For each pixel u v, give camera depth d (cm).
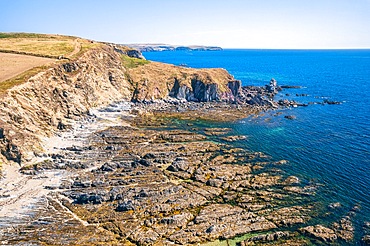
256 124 11125
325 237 5247
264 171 7456
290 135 9988
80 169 7338
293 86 18962
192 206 6019
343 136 9894
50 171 7188
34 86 9619
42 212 5731
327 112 12962
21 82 9331
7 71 10250
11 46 13512
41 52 12738
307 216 5819
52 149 8188
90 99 11844
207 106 13575
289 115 12362
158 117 11838
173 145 8806
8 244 4866
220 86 14825
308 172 7444
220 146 8881
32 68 10569
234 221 5603
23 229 5256
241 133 10112
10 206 5878
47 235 5112
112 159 7812
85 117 10812
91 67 12756
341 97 16138
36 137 8188
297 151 8662
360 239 5250
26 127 8331
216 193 6450
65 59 12025
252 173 7350
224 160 7912
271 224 5572
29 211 5753
